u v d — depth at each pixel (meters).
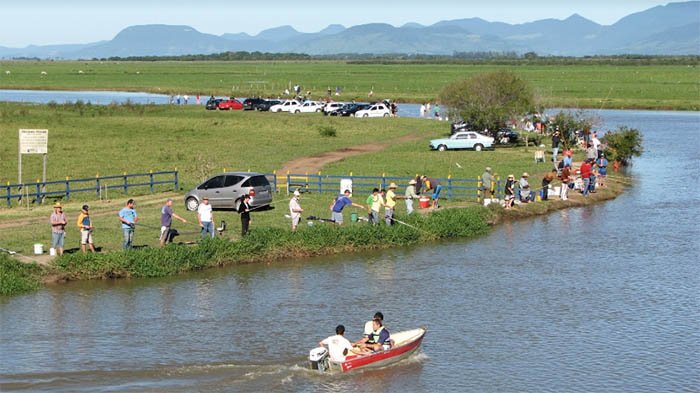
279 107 175.00
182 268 51.81
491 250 58.59
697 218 70.12
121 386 33.59
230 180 67.19
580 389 33.97
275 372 35.44
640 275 51.62
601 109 178.50
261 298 46.31
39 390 33.00
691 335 40.53
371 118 158.00
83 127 138.25
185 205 68.25
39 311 43.56
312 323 41.91
